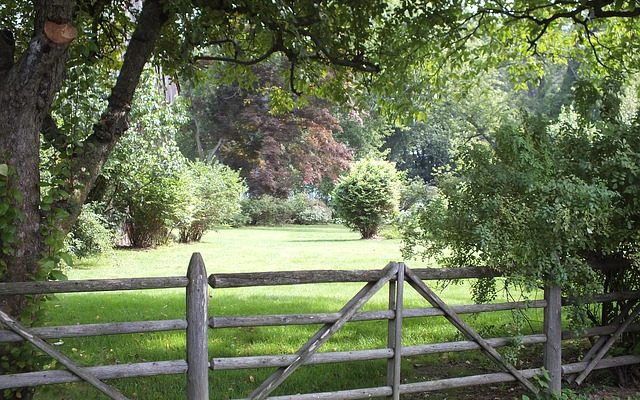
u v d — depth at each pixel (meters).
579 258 5.25
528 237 4.92
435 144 52.69
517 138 5.10
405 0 7.57
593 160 5.54
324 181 45.84
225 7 5.87
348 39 7.24
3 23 6.37
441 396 5.31
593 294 5.27
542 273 5.10
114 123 5.04
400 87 8.20
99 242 14.31
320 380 5.64
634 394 5.36
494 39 9.40
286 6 5.65
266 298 9.62
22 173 4.09
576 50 9.45
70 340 6.85
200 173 21.78
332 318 4.38
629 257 5.41
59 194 4.27
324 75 8.73
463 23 8.50
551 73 44.34
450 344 4.82
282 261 15.23
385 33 7.87
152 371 3.93
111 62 7.21
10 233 3.97
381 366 6.12
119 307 8.84
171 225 18.72
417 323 7.83
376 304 9.00
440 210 5.28
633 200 5.25
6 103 4.05
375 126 46.09
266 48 7.83
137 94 14.74
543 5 8.16
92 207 14.73
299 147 40.38
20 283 3.68
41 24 4.05
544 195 4.99
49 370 3.78
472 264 5.20
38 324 4.12
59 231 4.26
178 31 6.73
